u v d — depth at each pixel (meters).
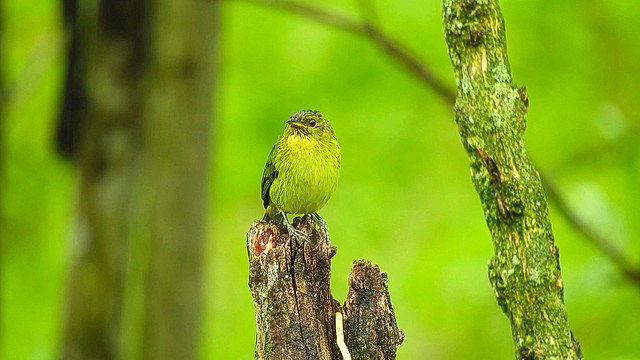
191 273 12.05
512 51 14.62
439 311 14.52
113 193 12.07
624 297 12.75
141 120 12.09
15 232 15.20
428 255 14.81
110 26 11.96
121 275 12.04
